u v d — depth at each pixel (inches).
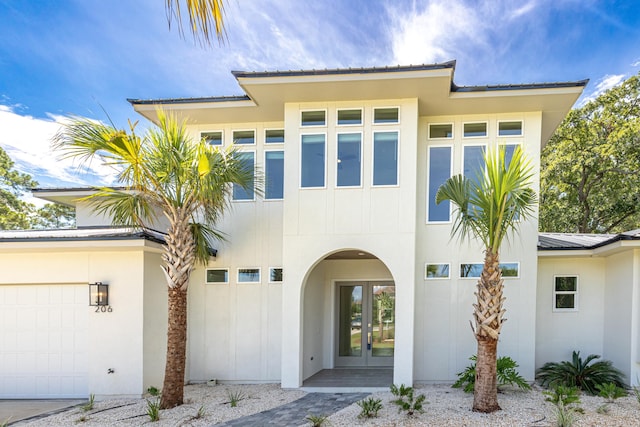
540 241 421.1
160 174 281.3
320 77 333.7
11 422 281.3
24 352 360.5
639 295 341.1
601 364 356.8
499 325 269.4
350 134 370.6
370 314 482.0
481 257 384.8
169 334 302.4
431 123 399.2
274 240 410.0
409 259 355.3
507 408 275.9
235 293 409.4
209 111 395.9
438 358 382.6
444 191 272.5
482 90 354.0
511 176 250.2
